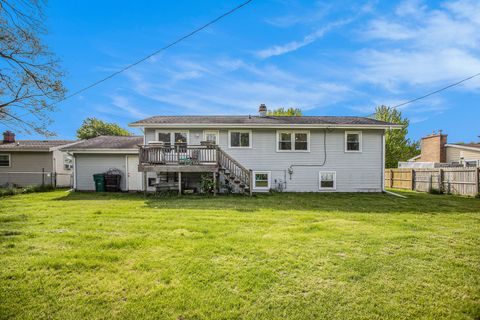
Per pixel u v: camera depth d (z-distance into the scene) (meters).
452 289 2.93
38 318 2.40
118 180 13.30
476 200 10.00
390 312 2.51
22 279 3.10
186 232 5.01
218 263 3.55
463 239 4.68
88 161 13.72
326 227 5.46
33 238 4.60
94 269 3.38
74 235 4.79
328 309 2.56
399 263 3.59
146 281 3.06
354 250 4.06
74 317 2.42
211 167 11.13
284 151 12.95
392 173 16.80
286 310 2.54
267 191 12.84
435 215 6.95
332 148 13.05
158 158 11.14
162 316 2.44
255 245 4.25
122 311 2.51
